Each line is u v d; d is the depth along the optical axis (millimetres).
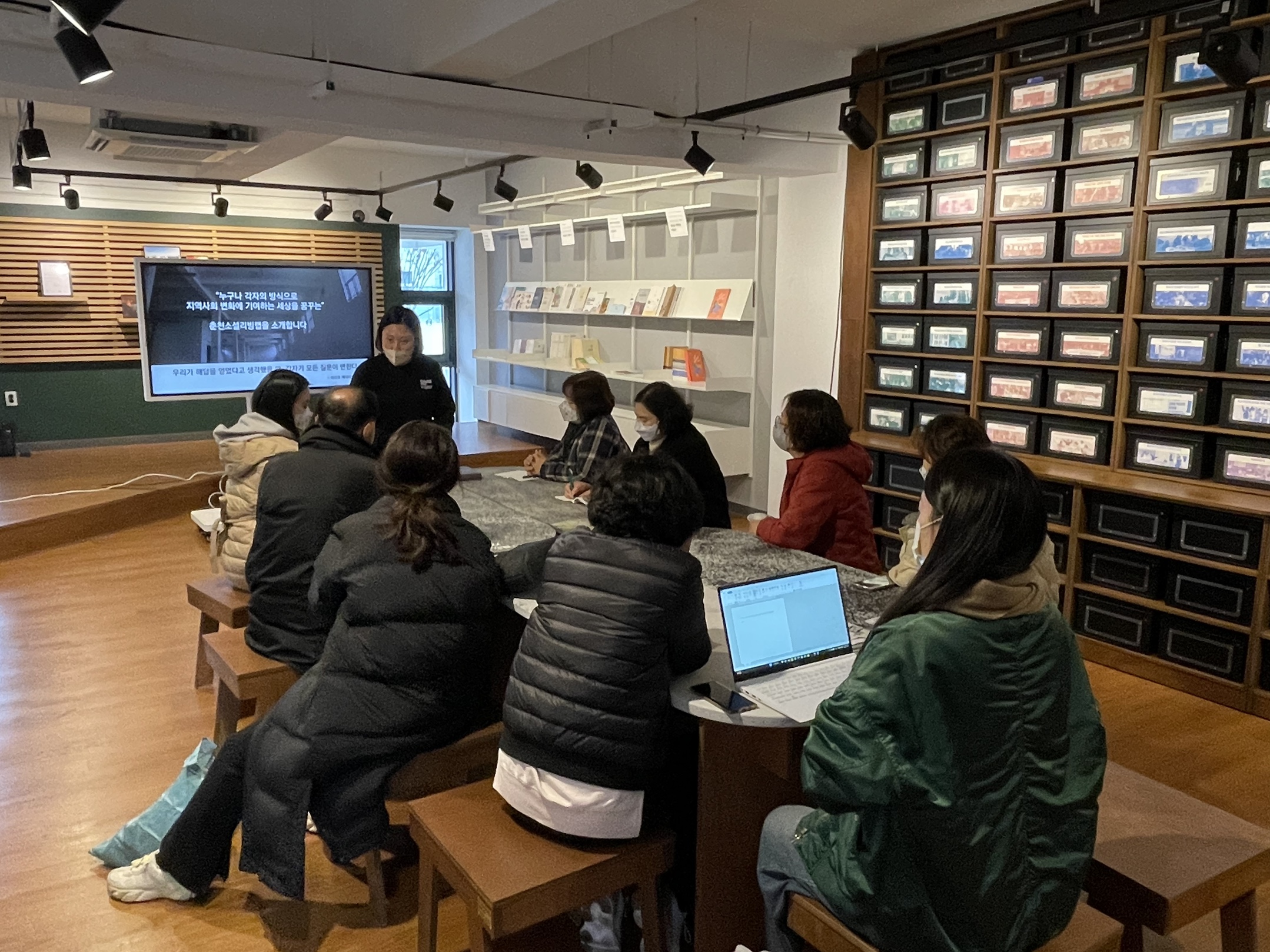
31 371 7258
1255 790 2830
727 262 6281
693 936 1953
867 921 1441
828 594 1943
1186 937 2164
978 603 1312
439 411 4863
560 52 3695
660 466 1781
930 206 4379
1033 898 1370
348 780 2037
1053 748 1371
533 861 1748
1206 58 2799
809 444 2934
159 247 7539
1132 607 3689
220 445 3275
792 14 3988
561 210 7980
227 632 2896
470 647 2072
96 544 5449
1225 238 3350
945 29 4152
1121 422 3727
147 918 2213
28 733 3115
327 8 3871
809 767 1369
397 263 8688
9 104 6320
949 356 4340
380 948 2121
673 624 1703
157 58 3482
